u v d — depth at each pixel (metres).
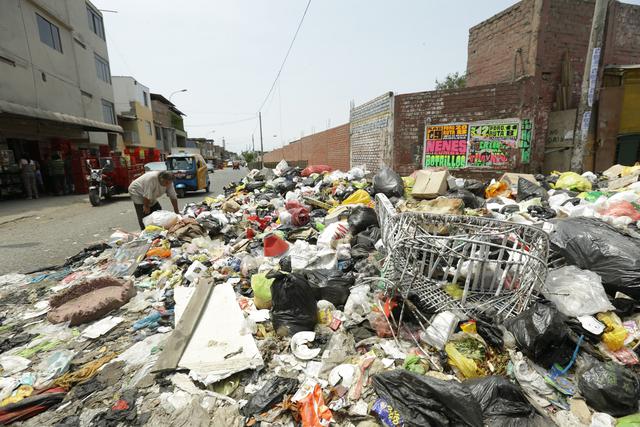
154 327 2.96
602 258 2.78
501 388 1.89
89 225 7.46
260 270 3.86
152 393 2.15
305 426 1.88
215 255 4.70
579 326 2.33
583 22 7.86
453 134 8.88
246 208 7.32
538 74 7.88
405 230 2.82
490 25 9.29
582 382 1.99
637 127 8.25
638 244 2.83
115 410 2.02
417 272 2.72
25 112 11.22
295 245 4.36
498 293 2.58
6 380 2.32
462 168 8.87
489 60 9.43
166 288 3.73
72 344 2.78
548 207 5.11
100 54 19.86
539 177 7.10
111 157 12.29
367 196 6.44
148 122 30.22
